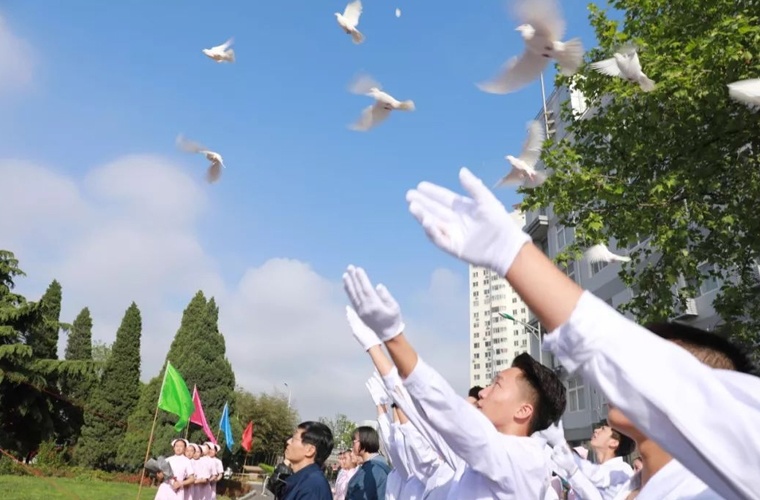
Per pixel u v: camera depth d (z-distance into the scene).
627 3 10.29
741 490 0.87
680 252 9.35
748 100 1.60
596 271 22.44
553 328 0.98
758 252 8.95
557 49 1.96
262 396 44.34
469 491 2.59
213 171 3.88
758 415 0.89
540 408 2.79
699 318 16.59
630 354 0.93
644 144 9.64
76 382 28.88
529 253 1.01
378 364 3.12
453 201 1.07
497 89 2.10
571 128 10.77
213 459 14.32
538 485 2.41
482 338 99.81
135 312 30.53
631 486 2.46
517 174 2.85
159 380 28.25
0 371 22.25
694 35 9.37
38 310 25.00
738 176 9.16
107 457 27.56
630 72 3.22
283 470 4.38
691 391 0.91
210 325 29.23
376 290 1.65
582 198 9.95
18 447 23.56
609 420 1.76
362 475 5.95
